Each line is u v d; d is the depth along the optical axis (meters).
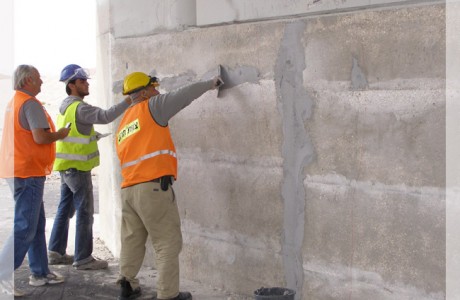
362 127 4.34
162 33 6.00
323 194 4.64
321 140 4.62
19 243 5.30
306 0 4.62
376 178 4.28
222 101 5.41
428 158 3.96
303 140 4.75
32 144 5.27
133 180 5.05
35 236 5.70
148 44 6.18
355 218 4.43
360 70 4.32
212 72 5.46
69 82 6.18
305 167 4.76
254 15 5.04
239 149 5.29
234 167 5.36
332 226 4.60
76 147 6.14
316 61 4.60
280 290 4.65
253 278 5.28
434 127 3.91
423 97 3.96
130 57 6.44
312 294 4.79
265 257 5.16
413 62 3.99
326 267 4.66
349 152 4.44
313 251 4.75
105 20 6.91
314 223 4.73
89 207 6.28
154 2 6.06
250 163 5.21
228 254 5.50
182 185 5.93
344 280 4.54
